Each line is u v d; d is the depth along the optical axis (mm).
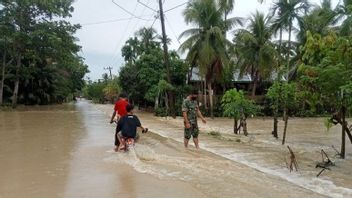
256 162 10992
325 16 25578
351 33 14172
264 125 27500
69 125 22266
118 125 12227
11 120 26203
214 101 41438
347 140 17781
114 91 83062
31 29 43938
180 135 17516
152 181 8250
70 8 45281
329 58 11492
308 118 37438
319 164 10758
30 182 8250
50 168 9656
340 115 12383
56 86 63031
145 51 46688
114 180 8367
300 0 35438
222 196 7160
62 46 45594
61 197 7152
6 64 46000
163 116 36750
